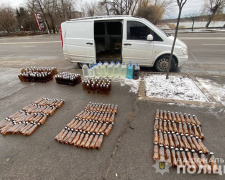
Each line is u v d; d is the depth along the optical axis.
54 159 1.73
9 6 30.95
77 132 2.10
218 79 3.70
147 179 1.48
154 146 1.80
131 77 3.95
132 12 23.12
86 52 4.49
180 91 3.14
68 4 24.50
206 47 8.18
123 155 1.75
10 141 2.03
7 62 6.73
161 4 20.25
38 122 2.33
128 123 2.30
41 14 25.92
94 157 1.74
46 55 8.03
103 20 4.05
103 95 3.20
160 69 4.39
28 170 1.61
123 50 4.21
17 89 3.68
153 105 2.73
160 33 3.92
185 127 2.09
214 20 22.20
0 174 1.58
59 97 3.21
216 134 2.01
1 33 27.80
